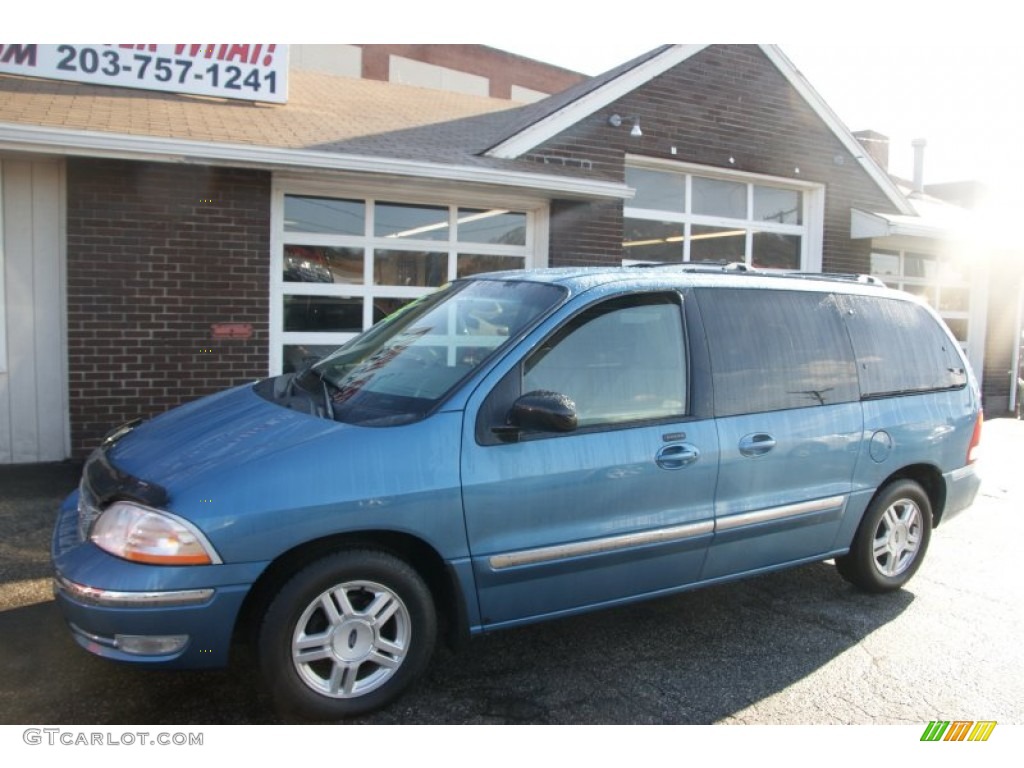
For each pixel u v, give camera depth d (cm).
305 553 309
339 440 316
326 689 314
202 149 660
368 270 807
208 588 287
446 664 376
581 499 349
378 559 317
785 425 414
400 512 313
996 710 351
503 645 400
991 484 820
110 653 289
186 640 288
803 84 1074
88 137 625
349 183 771
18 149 616
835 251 1148
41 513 561
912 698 360
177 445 335
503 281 415
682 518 378
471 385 340
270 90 877
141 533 289
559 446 346
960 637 427
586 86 1031
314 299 783
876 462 455
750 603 468
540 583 347
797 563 436
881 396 464
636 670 378
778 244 1125
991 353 1440
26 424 701
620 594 372
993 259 1425
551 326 359
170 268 707
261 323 745
